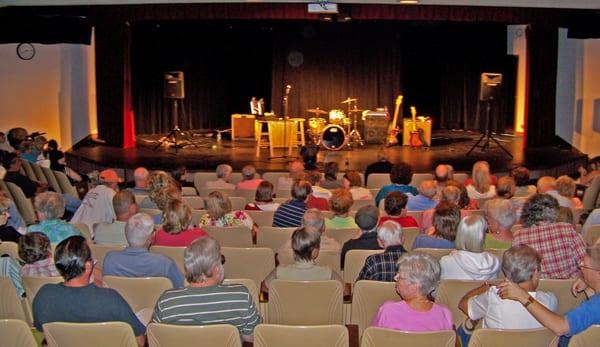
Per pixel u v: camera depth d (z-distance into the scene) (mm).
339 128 15484
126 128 15008
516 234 5359
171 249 5559
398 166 8672
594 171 10148
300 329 3777
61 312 4055
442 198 7246
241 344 3945
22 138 11258
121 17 13695
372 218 5750
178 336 3820
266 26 17000
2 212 6188
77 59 15305
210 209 6656
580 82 15125
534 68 14922
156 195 7203
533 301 3869
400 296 4293
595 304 3852
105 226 6273
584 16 13422
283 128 15266
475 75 18078
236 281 4707
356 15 13266
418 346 3727
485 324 4148
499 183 7605
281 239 6492
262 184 7715
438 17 13383
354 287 4734
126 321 4102
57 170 10977
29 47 14266
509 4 13109
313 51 17344
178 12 13477
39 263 4906
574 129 15336
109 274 4938
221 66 18016
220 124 18266
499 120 17859
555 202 5461
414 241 5801
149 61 17156
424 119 15844
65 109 15117
